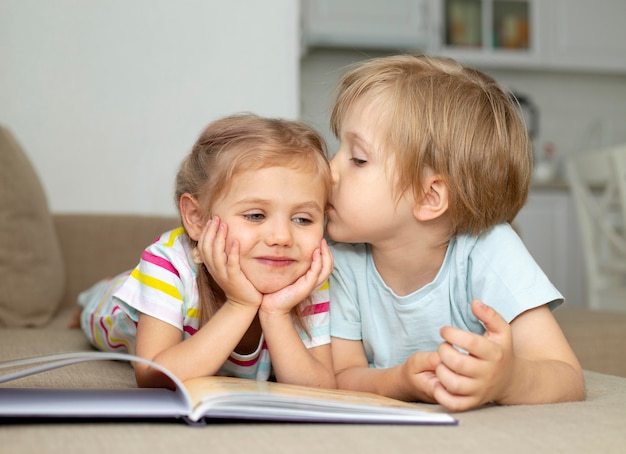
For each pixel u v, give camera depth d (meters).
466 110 1.05
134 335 1.17
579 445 0.63
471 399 0.78
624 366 1.63
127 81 2.45
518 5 4.34
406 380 0.90
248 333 1.04
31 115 2.38
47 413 0.65
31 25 2.38
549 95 4.61
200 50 2.51
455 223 1.06
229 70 2.53
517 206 1.11
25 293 1.70
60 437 0.63
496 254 1.05
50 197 2.38
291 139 0.98
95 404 0.69
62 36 2.40
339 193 1.06
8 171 1.74
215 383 0.80
